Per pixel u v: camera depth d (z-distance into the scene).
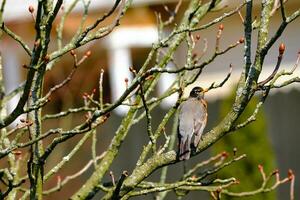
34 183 7.07
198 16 9.06
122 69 25.38
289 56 23.88
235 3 22.48
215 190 8.15
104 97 25.81
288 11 23.61
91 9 23.75
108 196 7.54
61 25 9.39
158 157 7.34
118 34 24.91
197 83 24.33
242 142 16.09
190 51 8.49
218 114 20.98
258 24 7.52
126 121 8.28
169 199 19.36
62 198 19.70
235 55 24.30
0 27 6.68
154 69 6.67
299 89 21.23
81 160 20.64
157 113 20.94
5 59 25.39
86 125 6.78
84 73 24.94
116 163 21.50
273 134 21.33
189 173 8.93
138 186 7.88
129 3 7.19
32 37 24.95
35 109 6.58
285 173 21.08
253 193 9.12
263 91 7.30
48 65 8.41
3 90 8.80
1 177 7.63
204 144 7.07
